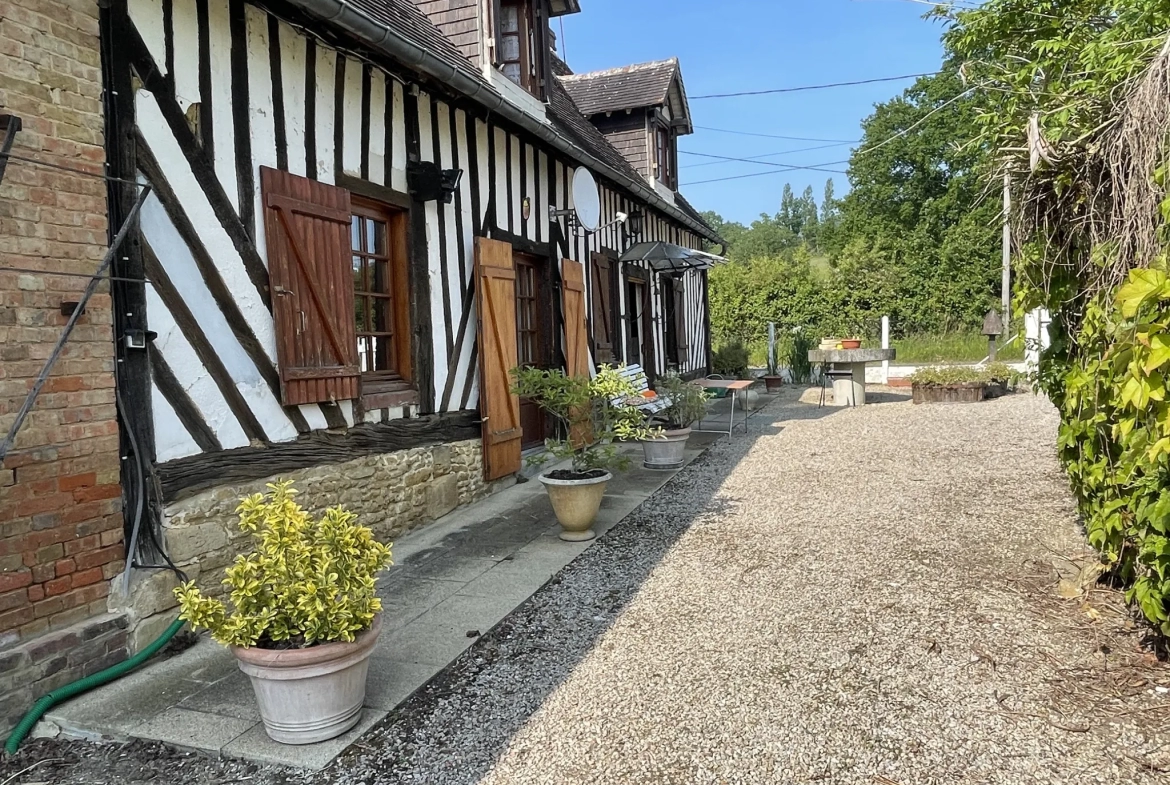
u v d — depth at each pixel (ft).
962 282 75.15
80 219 9.70
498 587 13.01
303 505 13.61
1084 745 7.54
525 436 22.89
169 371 11.06
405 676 9.75
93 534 9.81
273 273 12.91
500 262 20.15
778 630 10.66
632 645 10.44
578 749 7.96
